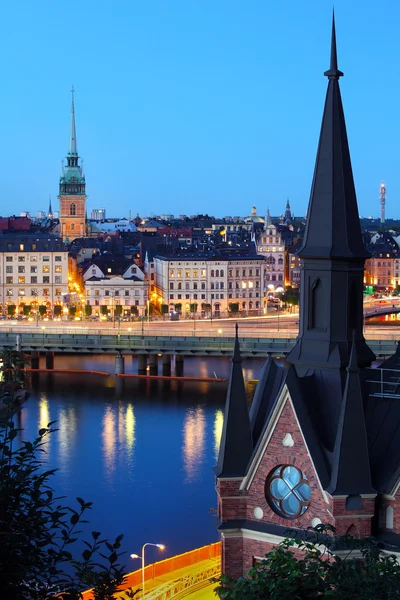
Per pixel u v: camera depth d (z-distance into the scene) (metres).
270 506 44.31
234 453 45.34
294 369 44.25
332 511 41.69
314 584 33.38
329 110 46.38
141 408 183.62
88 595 52.16
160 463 138.62
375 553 35.69
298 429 43.47
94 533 32.03
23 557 29.78
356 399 42.41
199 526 110.69
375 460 43.53
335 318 46.28
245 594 33.81
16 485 30.98
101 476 131.25
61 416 174.38
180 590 80.44
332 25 46.16
